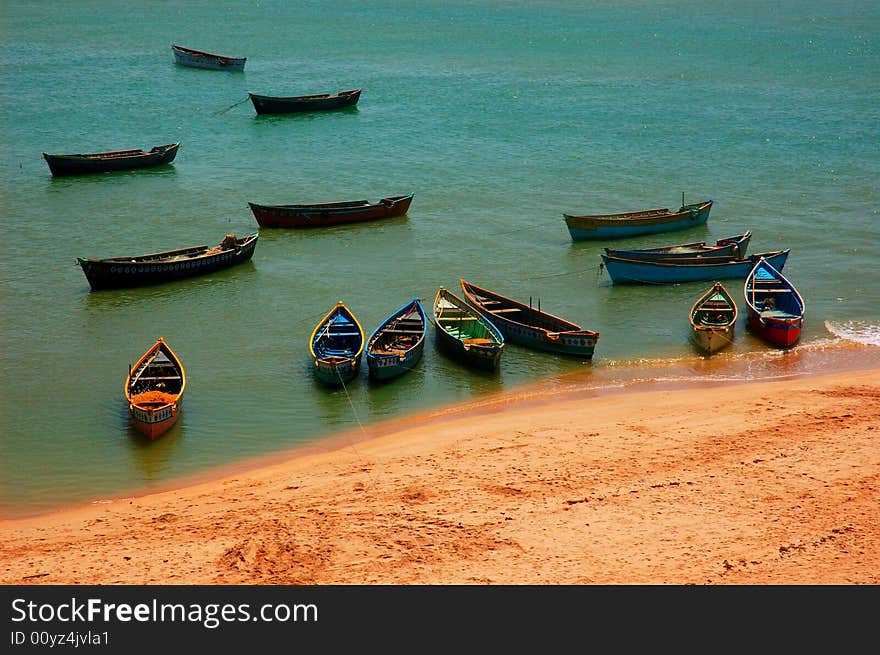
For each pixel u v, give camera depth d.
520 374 41.66
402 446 34.69
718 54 148.38
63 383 40.47
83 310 48.66
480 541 26.94
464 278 53.62
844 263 55.75
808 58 142.88
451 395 39.66
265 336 45.47
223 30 174.25
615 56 146.38
